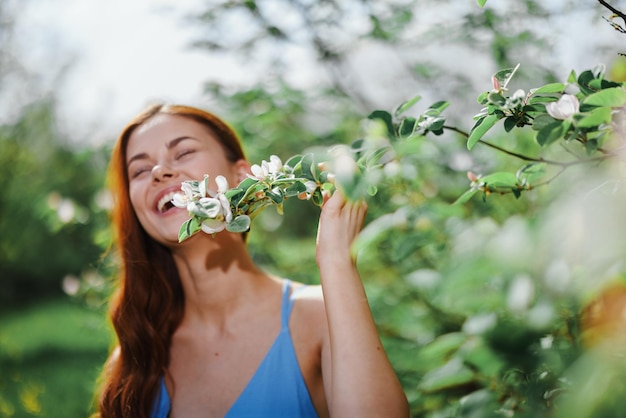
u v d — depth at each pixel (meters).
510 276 0.83
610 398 0.59
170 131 1.64
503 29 2.21
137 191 1.63
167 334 1.67
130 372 1.66
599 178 0.94
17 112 8.76
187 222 1.03
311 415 1.47
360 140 1.24
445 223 1.50
